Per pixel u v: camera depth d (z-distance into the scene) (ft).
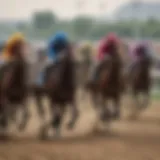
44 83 114.93
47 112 160.25
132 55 164.76
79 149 104.37
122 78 129.49
